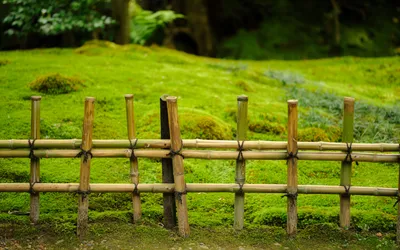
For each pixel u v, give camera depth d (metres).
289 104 4.96
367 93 9.38
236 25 14.93
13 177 5.74
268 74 9.66
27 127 6.59
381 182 6.03
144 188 5.06
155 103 7.49
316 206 5.54
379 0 16.14
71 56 9.63
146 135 6.59
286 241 4.97
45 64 8.75
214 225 5.21
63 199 5.52
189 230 5.04
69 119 6.87
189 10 14.12
